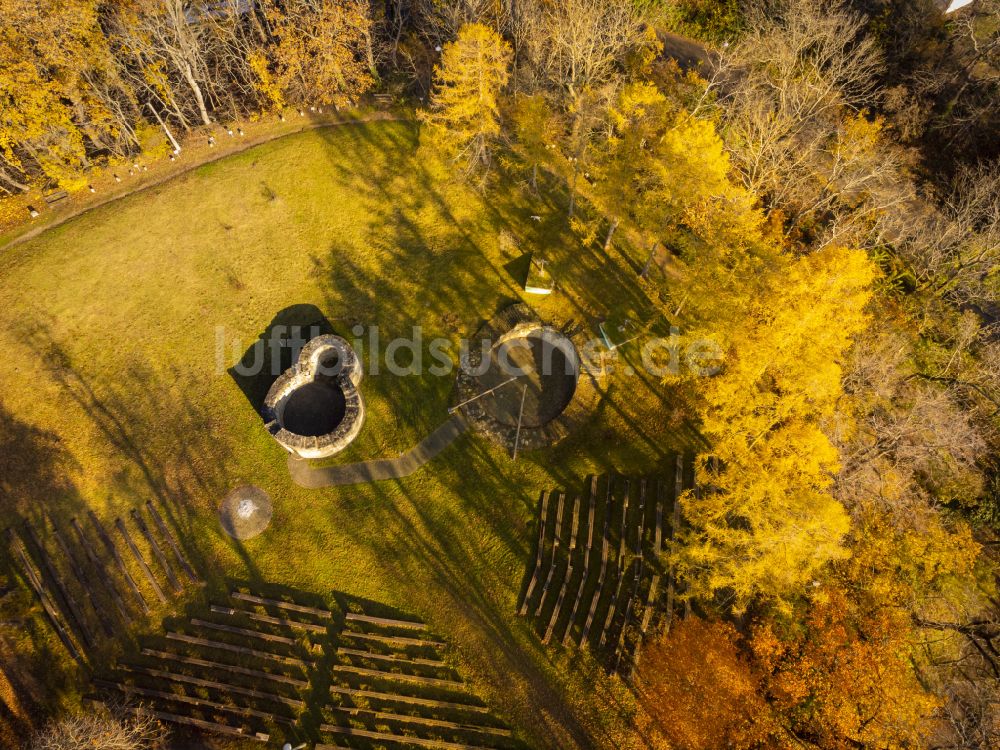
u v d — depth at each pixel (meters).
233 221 43.88
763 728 28.02
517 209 45.94
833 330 26.58
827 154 40.50
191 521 35.84
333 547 35.38
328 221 44.72
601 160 40.28
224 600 33.94
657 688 30.77
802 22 40.59
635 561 34.38
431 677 31.84
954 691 31.53
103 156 45.03
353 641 32.84
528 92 45.41
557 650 32.34
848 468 31.98
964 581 34.44
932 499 35.75
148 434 37.69
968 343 37.41
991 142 42.62
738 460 28.61
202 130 47.41
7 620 32.59
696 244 37.31
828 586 30.33
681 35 51.06
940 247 37.62
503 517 35.91
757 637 29.41
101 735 27.62
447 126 46.91
